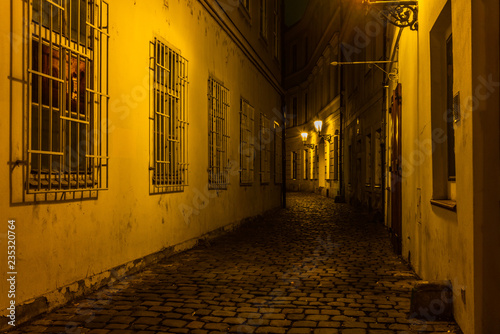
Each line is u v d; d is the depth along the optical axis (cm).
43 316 436
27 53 423
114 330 402
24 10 420
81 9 518
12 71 405
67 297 479
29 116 423
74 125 507
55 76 471
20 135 413
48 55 462
